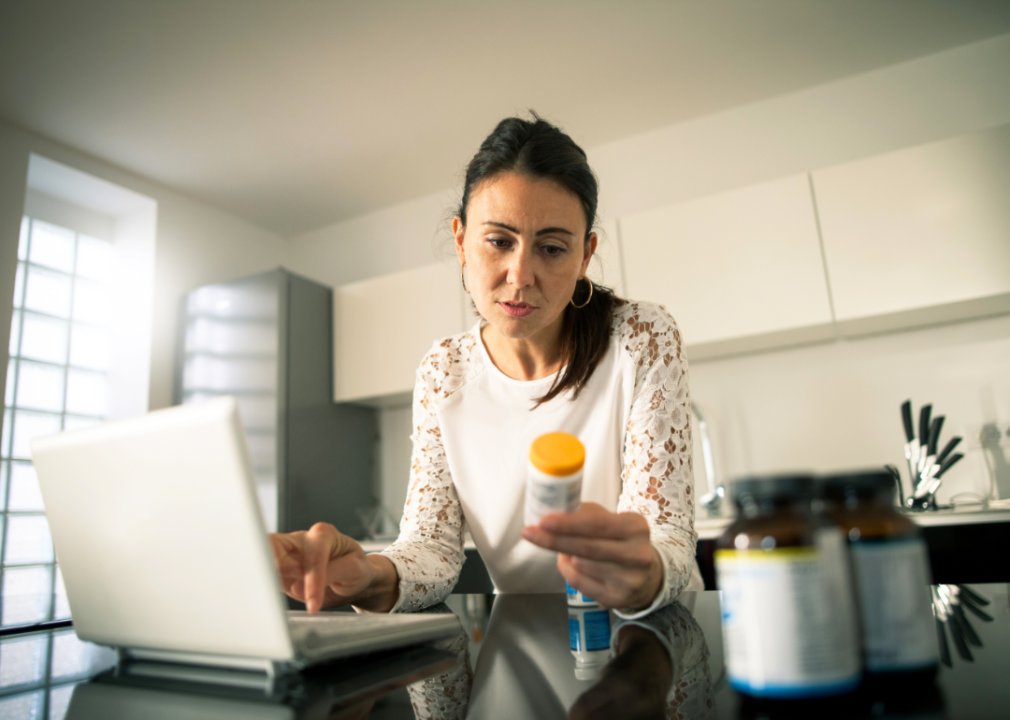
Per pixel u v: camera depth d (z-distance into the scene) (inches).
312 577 25.5
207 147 115.0
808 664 13.6
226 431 17.3
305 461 113.6
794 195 92.3
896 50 99.6
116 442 19.3
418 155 120.9
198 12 85.0
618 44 94.6
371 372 120.2
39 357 110.2
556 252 32.8
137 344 119.6
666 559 25.6
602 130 116.6
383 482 129.1
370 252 141.0
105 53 91.4
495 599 37.8
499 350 42.6
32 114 103.0
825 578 14.0
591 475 40.5
